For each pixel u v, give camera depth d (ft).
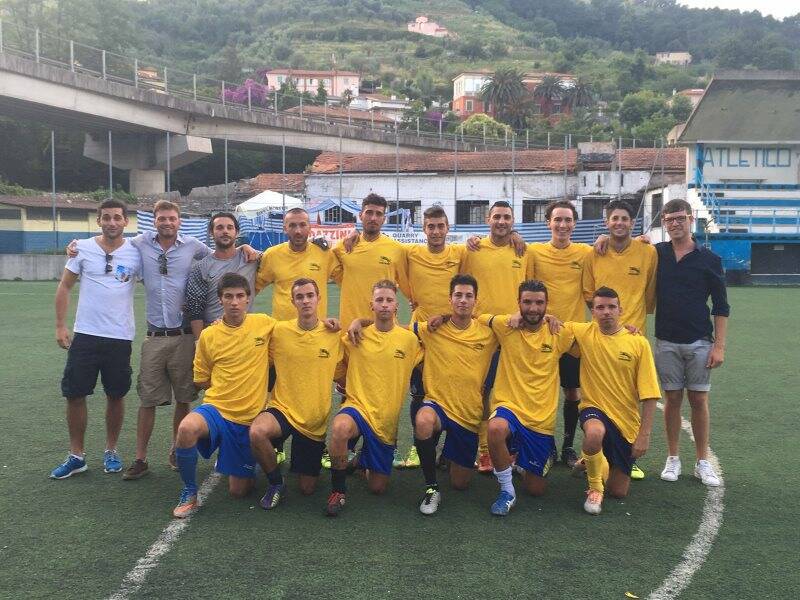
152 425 17.20
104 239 17.30
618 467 15.42
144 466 16.94
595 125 225.56
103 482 16.58
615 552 12.88
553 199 99.25
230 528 13.94
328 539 13.42
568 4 568.00
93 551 12.87
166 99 125.08
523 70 373.20
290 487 16.51
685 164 98.32
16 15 156.25
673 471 16.83
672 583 11.73
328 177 103.04
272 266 18.57
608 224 17.58
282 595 11.25
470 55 431.02
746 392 25.55
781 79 91.25
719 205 84.64
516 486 16.58
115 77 125.08
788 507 15.06
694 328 16.57
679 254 16.84
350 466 17.30
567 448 18.38
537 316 15.47
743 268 77.41
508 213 18.12
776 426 21.22
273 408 15.60
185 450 14.60
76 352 16.76
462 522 14.32
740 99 89.40
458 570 12.13
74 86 112.98
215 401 15.55
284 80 330.54
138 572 12.04
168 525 14.07
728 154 86.94
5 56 104.01
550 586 11.59
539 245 18.93
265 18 477.77
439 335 16.05
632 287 17.51
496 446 14.76
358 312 19.01
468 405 15.87
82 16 167.53
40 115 117.91
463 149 160.76
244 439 15.48
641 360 15.44
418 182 101.30
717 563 12.47
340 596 11.21
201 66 260.42
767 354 33.24
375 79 374.43
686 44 488.02
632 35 511.81
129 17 183.52
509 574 12.00
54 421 21.58
